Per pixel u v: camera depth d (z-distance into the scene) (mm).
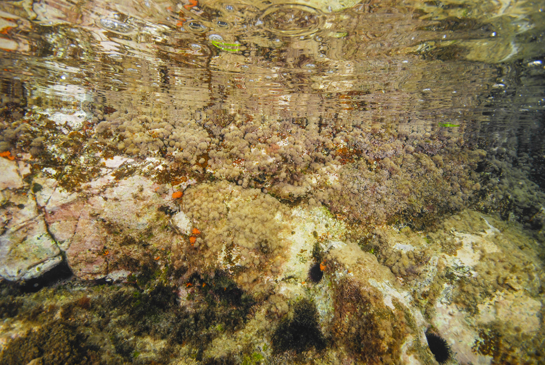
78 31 4047
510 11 3572
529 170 6719
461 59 4977
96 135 4922
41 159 4594
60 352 3596
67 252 4605
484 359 3492
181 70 5477
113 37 4254
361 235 4918
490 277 4000
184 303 4668
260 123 5910
